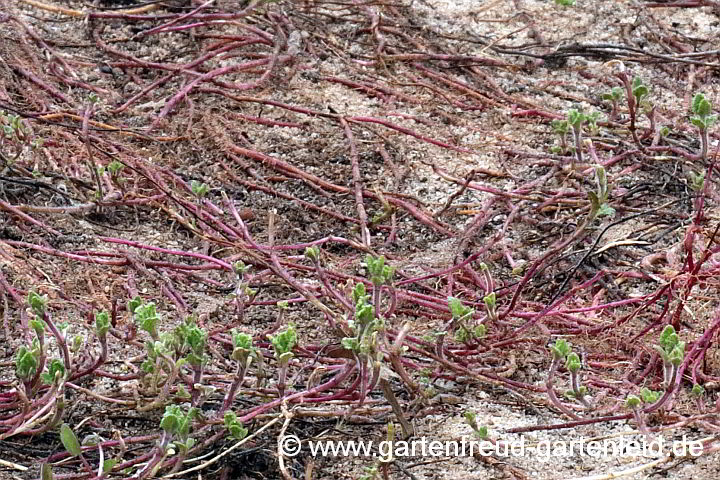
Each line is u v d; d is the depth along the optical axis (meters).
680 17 8.05
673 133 6.54
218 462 4.04
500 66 7.28
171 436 3.60
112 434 4.16
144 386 4.09
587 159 6.14
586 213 5.74
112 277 5.11
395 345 4.10
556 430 4.30
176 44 7.38
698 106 5.30
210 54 7.10
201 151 6.26
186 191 5.86
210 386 3.97
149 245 5.42
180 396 3.89
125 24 7.55
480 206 5.93
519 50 7.52
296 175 6.11
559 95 7.03
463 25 7.84
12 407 4.11
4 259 5.04
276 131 6.54
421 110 6.85
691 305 4.98
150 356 3.85
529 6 8.09
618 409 4.35
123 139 6.27
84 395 4.33
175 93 6.81
